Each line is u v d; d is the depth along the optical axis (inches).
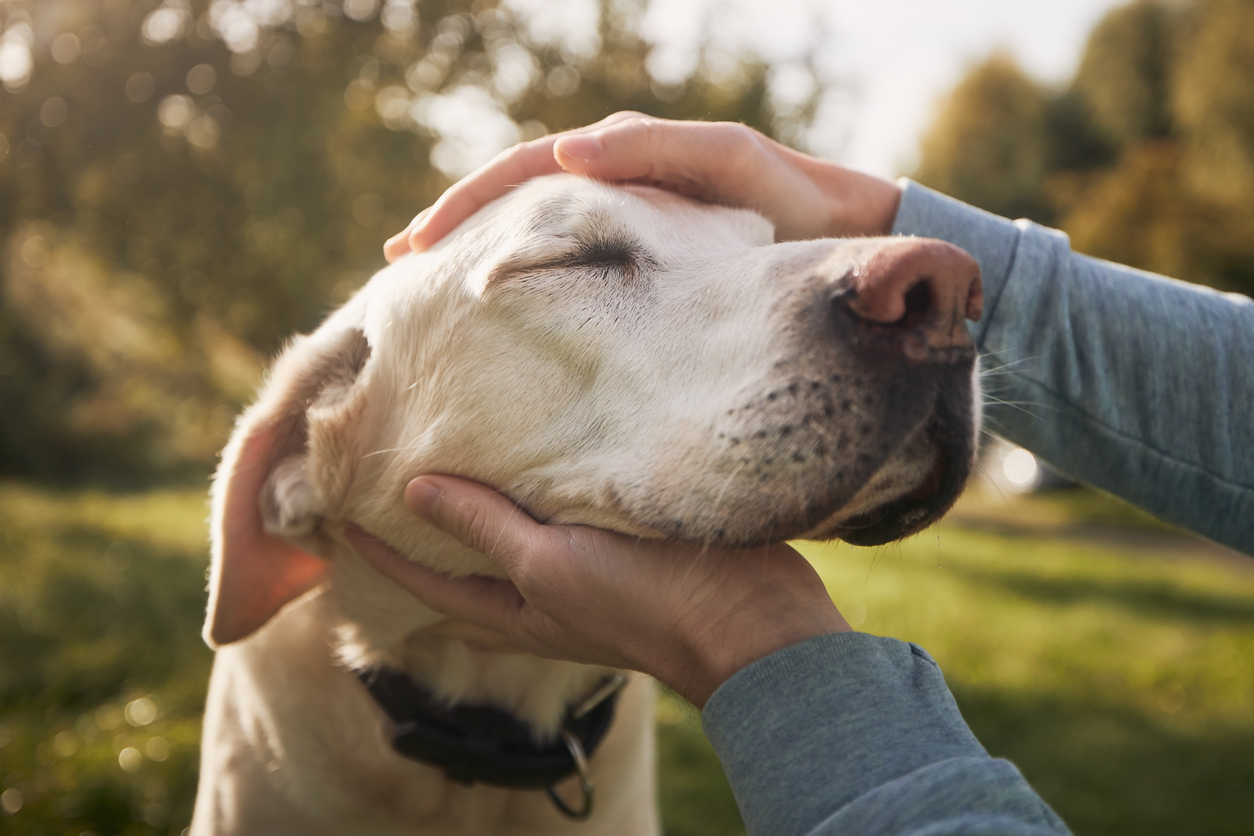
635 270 15.2
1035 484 148.9
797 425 13.0
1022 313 16.9
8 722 28.9
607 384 14.5
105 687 32.2
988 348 17.0
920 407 12.8
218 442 144.4
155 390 141.2
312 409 15.9
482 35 99.2
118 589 45.4
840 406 12.9
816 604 12.5
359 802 16.5
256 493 16.4
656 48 109.9
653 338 14.4
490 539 13.9
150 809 24.6
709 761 29.8
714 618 12.5
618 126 16.5
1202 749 34.1
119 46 88.5
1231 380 16.3
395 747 16.1
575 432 14.5
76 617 39.6
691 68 110.7
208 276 92.0
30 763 26.1
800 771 10.7
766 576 12.9
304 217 84.0
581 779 16.2
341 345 17.0
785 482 13.0
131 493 101.8
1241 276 171.8
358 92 93.0
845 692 11.1
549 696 16.6
